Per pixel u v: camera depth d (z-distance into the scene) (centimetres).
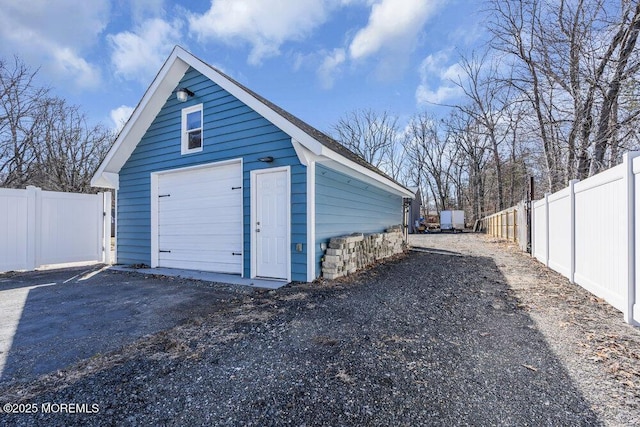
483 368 247
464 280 595
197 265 710
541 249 793
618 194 381
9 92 1396
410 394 211
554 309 401
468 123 2266
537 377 232
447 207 3306
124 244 834
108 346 298
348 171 687
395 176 3353
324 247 618
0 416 193
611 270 403
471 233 2373
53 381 234
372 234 849
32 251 751
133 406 202
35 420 188
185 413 194
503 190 2295
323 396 210
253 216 621
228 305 435
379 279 606
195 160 701
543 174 1291
